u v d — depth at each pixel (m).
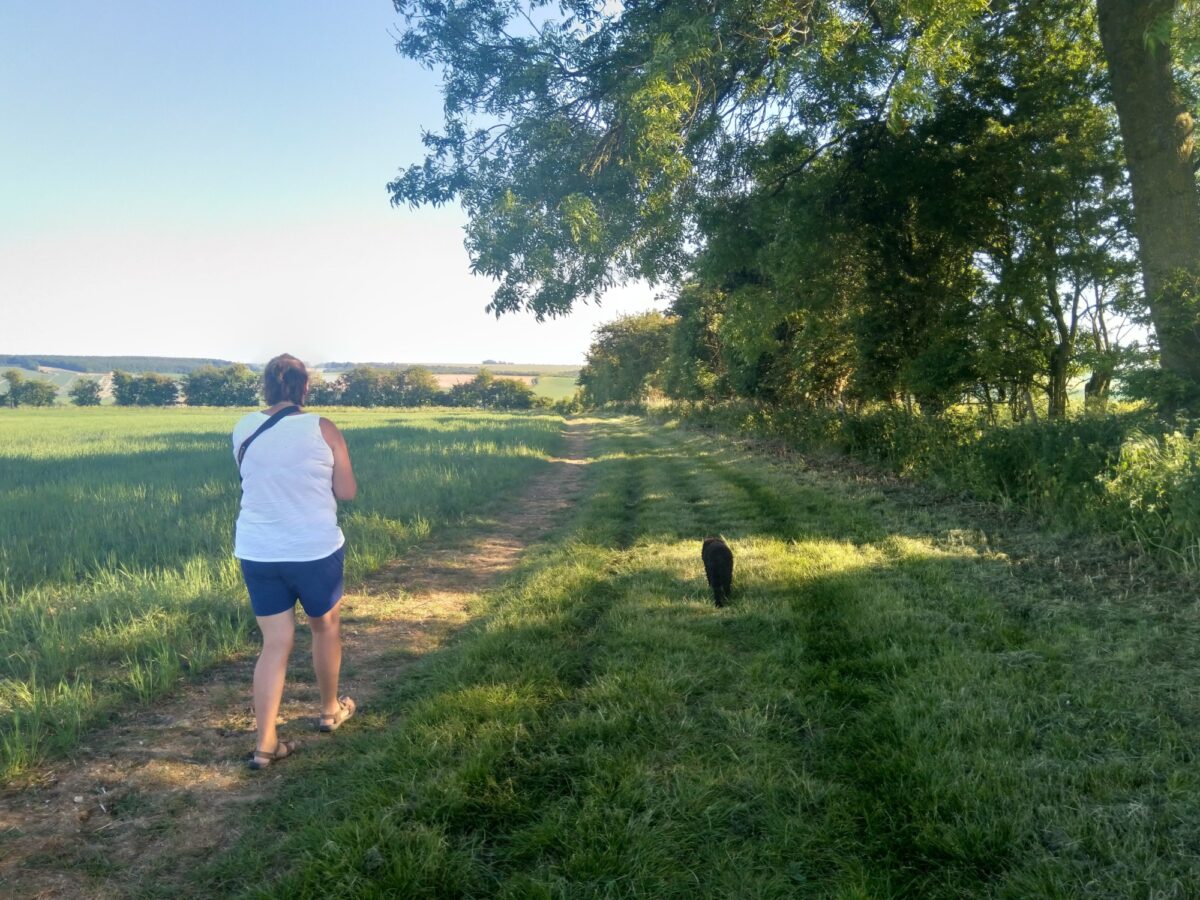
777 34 10.36
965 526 8.46
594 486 14.14
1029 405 13.48
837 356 19.31
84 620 5.66
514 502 13.03
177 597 6.14
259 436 3.69
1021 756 3.29
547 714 4.01
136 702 4.46
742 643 4.98
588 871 2.71
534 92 10.97
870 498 10.70
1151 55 8.01
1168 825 2.78
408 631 5.82
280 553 3.62
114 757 3.76
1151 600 5.32
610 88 10.88
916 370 13.06
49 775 3.56
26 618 5.66
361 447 22.44
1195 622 4.80
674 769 3.35
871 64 10.32
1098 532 7.23
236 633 5.41
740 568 6.89
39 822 3.16
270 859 2.89
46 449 25.08
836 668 4.41
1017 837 2.74
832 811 2.99
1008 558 6.82
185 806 3.30
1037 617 5.15
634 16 10.88
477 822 3.06
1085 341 12.80
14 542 8.45
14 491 13.22
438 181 11.33
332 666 4.00
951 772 3.16
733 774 3.30
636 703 3.97
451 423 41.81
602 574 7.06
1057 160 11.53
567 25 11.02
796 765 3.41
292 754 3.78
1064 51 12.34
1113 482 7.15
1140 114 8.80
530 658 4.72
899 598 5.59
